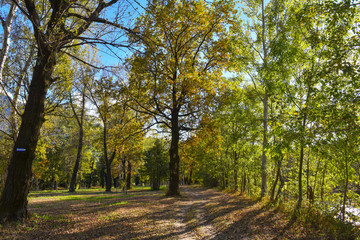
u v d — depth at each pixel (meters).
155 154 42.72
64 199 19.42
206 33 19.95
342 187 12.88
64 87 17.08
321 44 9.06
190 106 21.66
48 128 23.36
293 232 8.06
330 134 8.05
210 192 31.88
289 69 10.87
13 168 8.45
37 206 13.99
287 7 14.91
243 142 22.91
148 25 12.99
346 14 7.92
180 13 17.02
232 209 13.16
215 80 20.00
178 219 11.55
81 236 7.62
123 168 37.44
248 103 21.72
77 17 9.79
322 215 9.02
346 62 7.76
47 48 8.62
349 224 7.79
